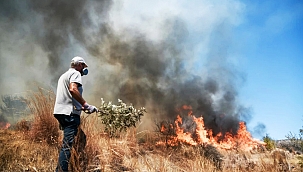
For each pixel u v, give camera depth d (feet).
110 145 13.26
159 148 19.56
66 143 9.75
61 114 9.90
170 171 13.60
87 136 11.93
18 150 11.62
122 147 14.47
